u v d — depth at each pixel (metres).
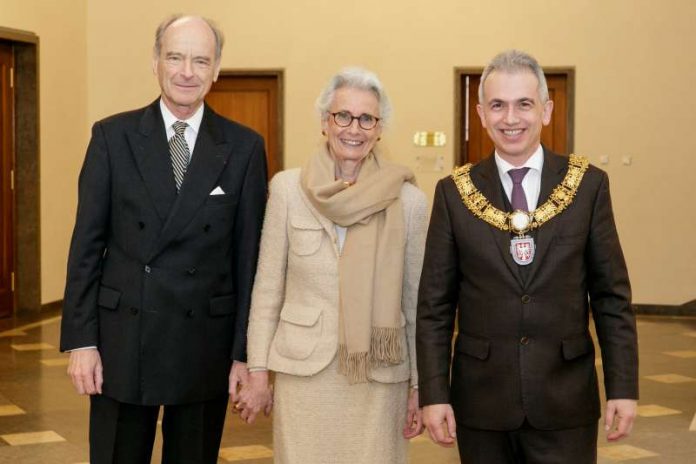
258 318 2.80
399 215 2.74
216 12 10.78
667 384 6.66
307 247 2.72
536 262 2.47
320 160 2.76
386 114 2.75
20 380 6.57
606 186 2.54
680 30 10.18
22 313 9.62
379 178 2.72
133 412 2.88
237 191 2.90
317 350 2.69
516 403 2.48
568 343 2.48
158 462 4.62
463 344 2.56
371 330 2.68
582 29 10.32
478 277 2.53
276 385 2.79
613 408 2.48
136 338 2.80
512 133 2.48
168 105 2.86
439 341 2.60
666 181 10.27
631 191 10.31
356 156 2.72
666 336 8.84
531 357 2.47
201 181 2.84
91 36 10.82
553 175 2.53
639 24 10.23
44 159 9.74
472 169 2.62
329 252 2.72
